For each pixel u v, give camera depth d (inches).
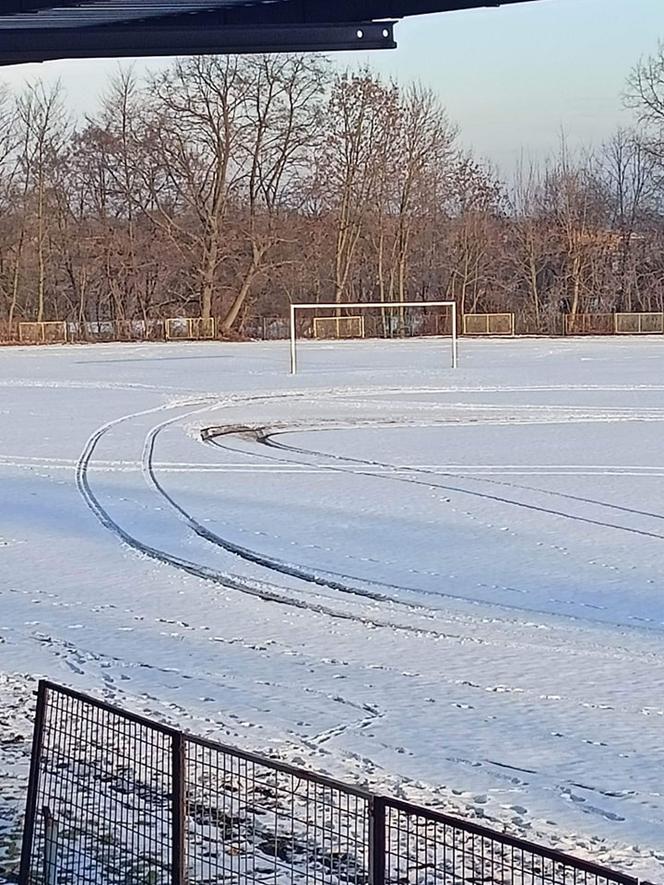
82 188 3134.8
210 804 218.2
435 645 402.9
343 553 558.6
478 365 1861.5
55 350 2517.2
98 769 216.1
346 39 294.8
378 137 3144.7
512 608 458.3
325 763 282.8
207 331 2940.5
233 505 687.1
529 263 3213.6
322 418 1176.8
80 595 474.0
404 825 228.1
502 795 264.5
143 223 3117.6
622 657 389.4
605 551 557.3
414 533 604.1
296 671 367.9
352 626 428.8
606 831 245.0
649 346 2372.0
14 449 938.7
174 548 569.6
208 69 2984.7
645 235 3250.5
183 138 3031.5
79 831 197.8
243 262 3048.7
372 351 2297.0
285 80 3021.7
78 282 3127.5
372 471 820.6
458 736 305.6
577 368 1782.7
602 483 757.9
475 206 3223.4
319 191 3115.2
